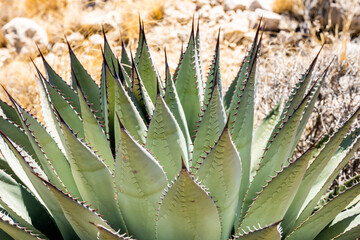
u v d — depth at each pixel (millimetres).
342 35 2955
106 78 1282
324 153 1246
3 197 1271
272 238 1141
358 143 1260
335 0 3369
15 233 1217
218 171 1164
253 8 3830
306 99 1220
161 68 2992
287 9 3656
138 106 1321
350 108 1892
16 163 1313
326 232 1324
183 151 1252
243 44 3477
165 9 3934
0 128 1363
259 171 1284
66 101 1363
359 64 2371
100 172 1213
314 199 1297
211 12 3891
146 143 1232
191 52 1366
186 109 1414
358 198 1354
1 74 2906
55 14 3826
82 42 3344
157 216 1202
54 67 2799
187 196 1127
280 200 1218
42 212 1322
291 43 3379
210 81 1359
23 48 3451
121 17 3730
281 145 1265
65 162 1296
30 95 2580
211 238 1211
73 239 1295
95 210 1200
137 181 1167
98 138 1260
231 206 1227
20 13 3875
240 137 1291
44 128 1270
